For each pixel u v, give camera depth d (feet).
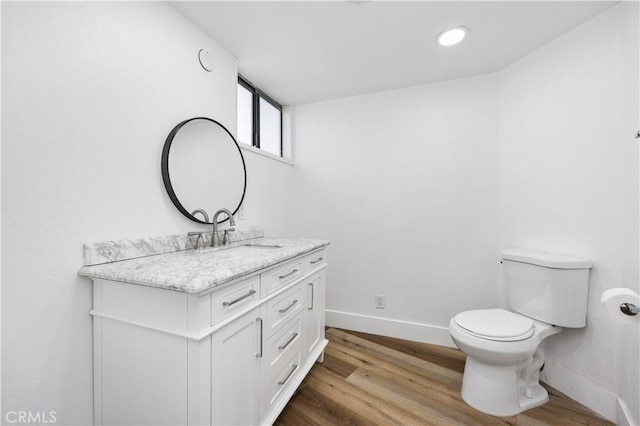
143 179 3.96
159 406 2.89
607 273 4.55
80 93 3.21
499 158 6.45
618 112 4.42
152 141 4.10
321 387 5.19
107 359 3.20
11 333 2.70
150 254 3.97
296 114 8.43
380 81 6.97
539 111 5.57
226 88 5.61
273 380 3.97
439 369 5.83
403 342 7.06
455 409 4.66
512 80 6.13
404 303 7.34
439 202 7.00
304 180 8.33
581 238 4.91
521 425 4.32
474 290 6.71
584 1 4.35
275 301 4.03
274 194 7.49
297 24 4.87
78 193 3.19
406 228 7.30
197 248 4.62
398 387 5.21
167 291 2.79
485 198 6.59
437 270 7.03
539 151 5.58
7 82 2.63
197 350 2.67
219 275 2.82
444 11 4.56
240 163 5.90
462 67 6.31
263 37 5.23
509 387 4.59
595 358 4.69
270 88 7.32
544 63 5.48
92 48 3.33
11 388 2.72
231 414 3.10
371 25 4.90
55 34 2.98
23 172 2.74
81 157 3.22
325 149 8.11
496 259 6.51
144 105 3.98
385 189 7.50
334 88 7.35
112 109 3.56
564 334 5.15
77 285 3.18
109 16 3.52
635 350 3.94
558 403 4.83
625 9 4.28
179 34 4.56
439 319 7.02
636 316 2.87
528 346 4.40
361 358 6.26
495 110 6.49
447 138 6.92
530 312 5.13
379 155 7.56
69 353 3.11
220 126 5.35
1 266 2.63
